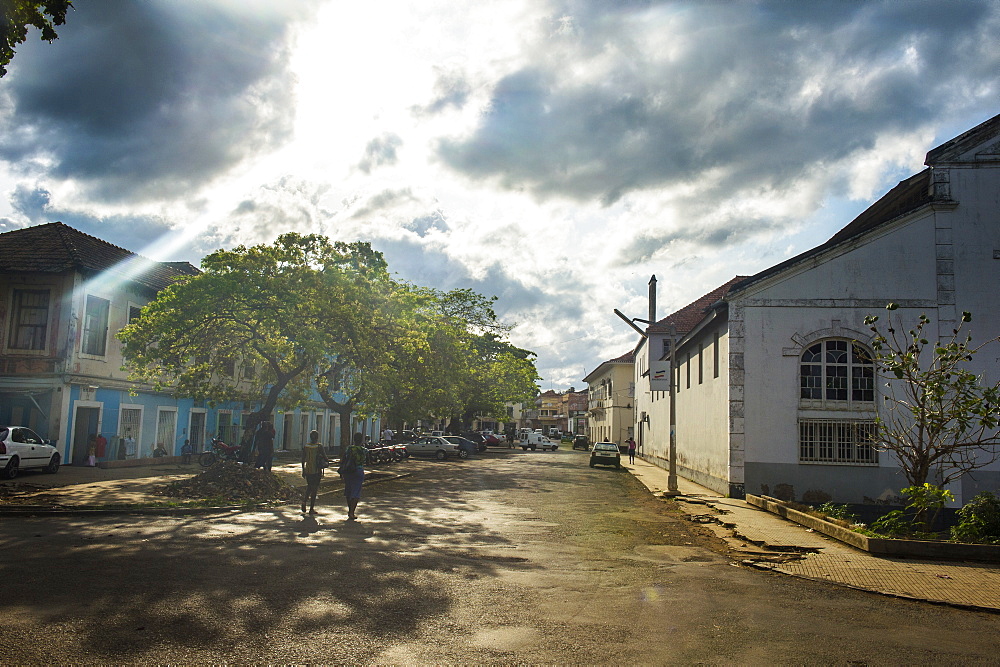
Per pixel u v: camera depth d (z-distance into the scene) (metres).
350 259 22.67
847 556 12.04
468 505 18.91
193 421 33.81
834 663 6.26
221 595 7.67
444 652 6.10
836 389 22.03
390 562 10.15
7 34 8.61
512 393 60.38
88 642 5.93
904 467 15.65
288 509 16.48
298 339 20.56
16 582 7.90
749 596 8.95
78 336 25.03
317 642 6.20
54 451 22.36
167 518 14.07
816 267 22.34
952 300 21.66
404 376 25.61
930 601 9.05
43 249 25.45
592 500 21.77
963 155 22.11
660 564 11.15
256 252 20.58
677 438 34.97
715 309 23.91
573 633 6.86
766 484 21.84
